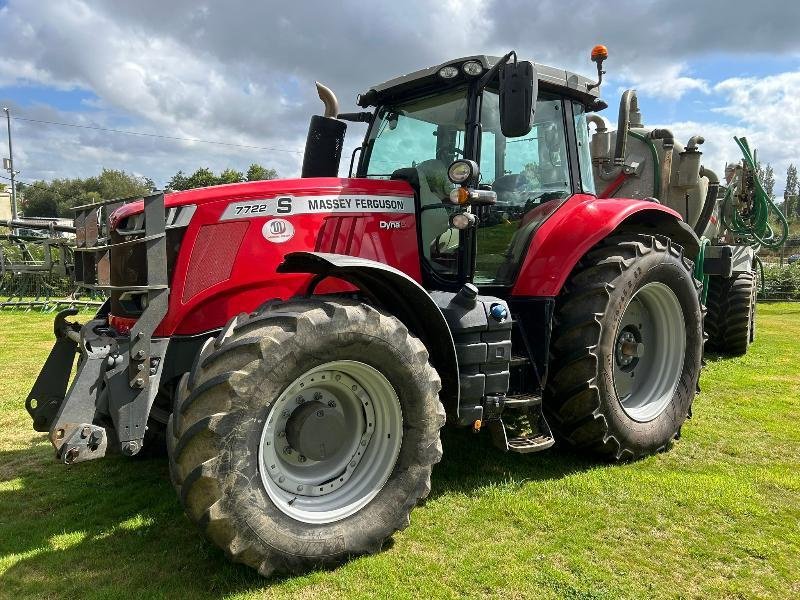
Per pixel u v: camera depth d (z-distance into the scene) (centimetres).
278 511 248
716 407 504
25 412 504
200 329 304
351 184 339
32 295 1358
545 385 362
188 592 243
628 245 383
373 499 275
